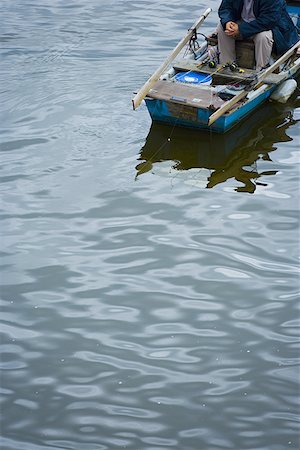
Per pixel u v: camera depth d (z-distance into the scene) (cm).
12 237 1076
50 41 1595
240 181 1186
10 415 829
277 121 1348
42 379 870
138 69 1491
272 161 1236
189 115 1289
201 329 930
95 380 867
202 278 1002
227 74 1353
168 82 1329
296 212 1113
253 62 1392
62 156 1244
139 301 970
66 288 991
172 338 919
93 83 1443
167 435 803
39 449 791
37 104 1381
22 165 1223
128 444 794
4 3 1762
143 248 1051
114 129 1312
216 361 888
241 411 827
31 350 907
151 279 1002
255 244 1055
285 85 1397
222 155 1251
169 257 1034
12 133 1302
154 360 890
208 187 1171
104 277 1007
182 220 1101
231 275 1004
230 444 793
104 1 1778
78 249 1052
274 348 902
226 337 918
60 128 1315
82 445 795
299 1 1689
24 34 1625
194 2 1767
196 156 1248
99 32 1631
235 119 1316
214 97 1297
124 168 1216
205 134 1308
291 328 929
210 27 1644
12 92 1416
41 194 1158
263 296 973
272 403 837
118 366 884
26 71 1487
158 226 1091
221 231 1078
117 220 1102
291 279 998
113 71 1484
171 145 1276
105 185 1174
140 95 1277
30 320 948
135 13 1714
